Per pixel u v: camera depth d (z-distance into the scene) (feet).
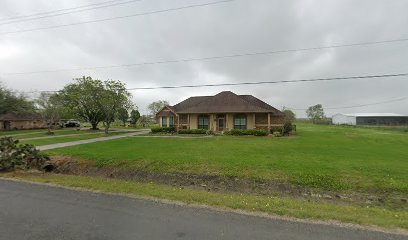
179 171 31.55
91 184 23.53
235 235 12.61
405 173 27.45
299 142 59.21
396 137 76.79
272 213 15.85
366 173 27.40
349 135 83.46
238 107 91.25
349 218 14.88
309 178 26.50
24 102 155.94
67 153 43.14
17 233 12.82
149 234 12.69
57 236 12.46
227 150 44.98
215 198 19.06
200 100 112.57
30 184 23.85
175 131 99.66
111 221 14.46
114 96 101.96
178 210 16.38
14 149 33.53
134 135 88.69
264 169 29.71
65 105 122.83
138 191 21.06
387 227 13.65
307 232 13.01
